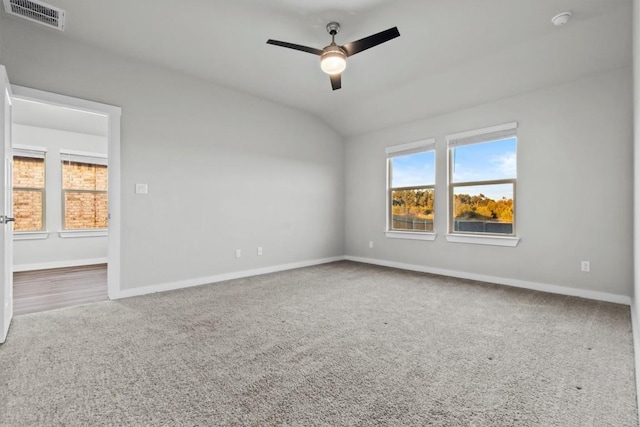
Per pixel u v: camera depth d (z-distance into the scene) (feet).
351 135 18.34
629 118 9.69
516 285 12.09
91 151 18.15
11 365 6.00
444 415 4.57
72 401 4.90
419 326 8.04
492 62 10.94
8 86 7.51
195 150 12.47
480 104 12.96
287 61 11.17
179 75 12.01
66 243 17.13
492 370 5.84
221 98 13.24
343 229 18.88
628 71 9.67
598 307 9.47
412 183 15.88
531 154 11.62
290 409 4.70
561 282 11.03
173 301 10.23
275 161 15.31
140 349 6.70
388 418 4.50
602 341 7.06
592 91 10.32
